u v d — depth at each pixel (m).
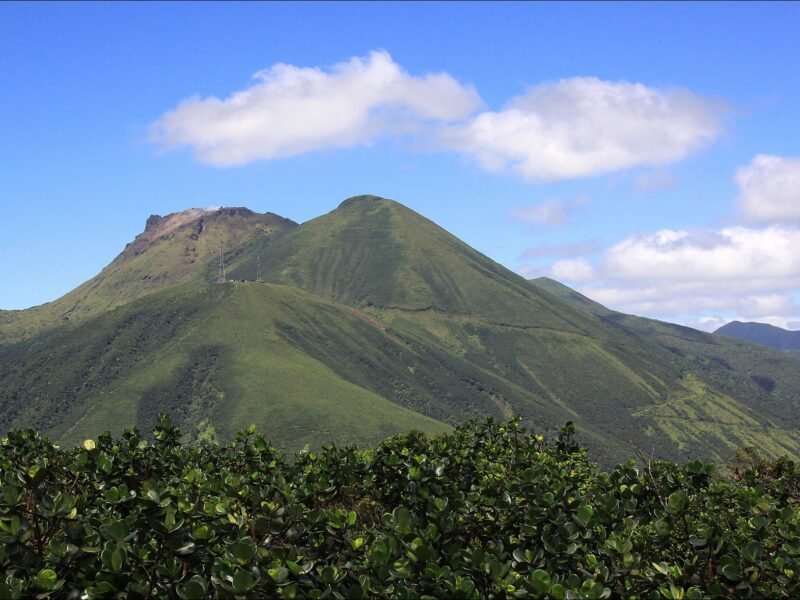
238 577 5.36
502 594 5.93
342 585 5.83
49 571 5.59
